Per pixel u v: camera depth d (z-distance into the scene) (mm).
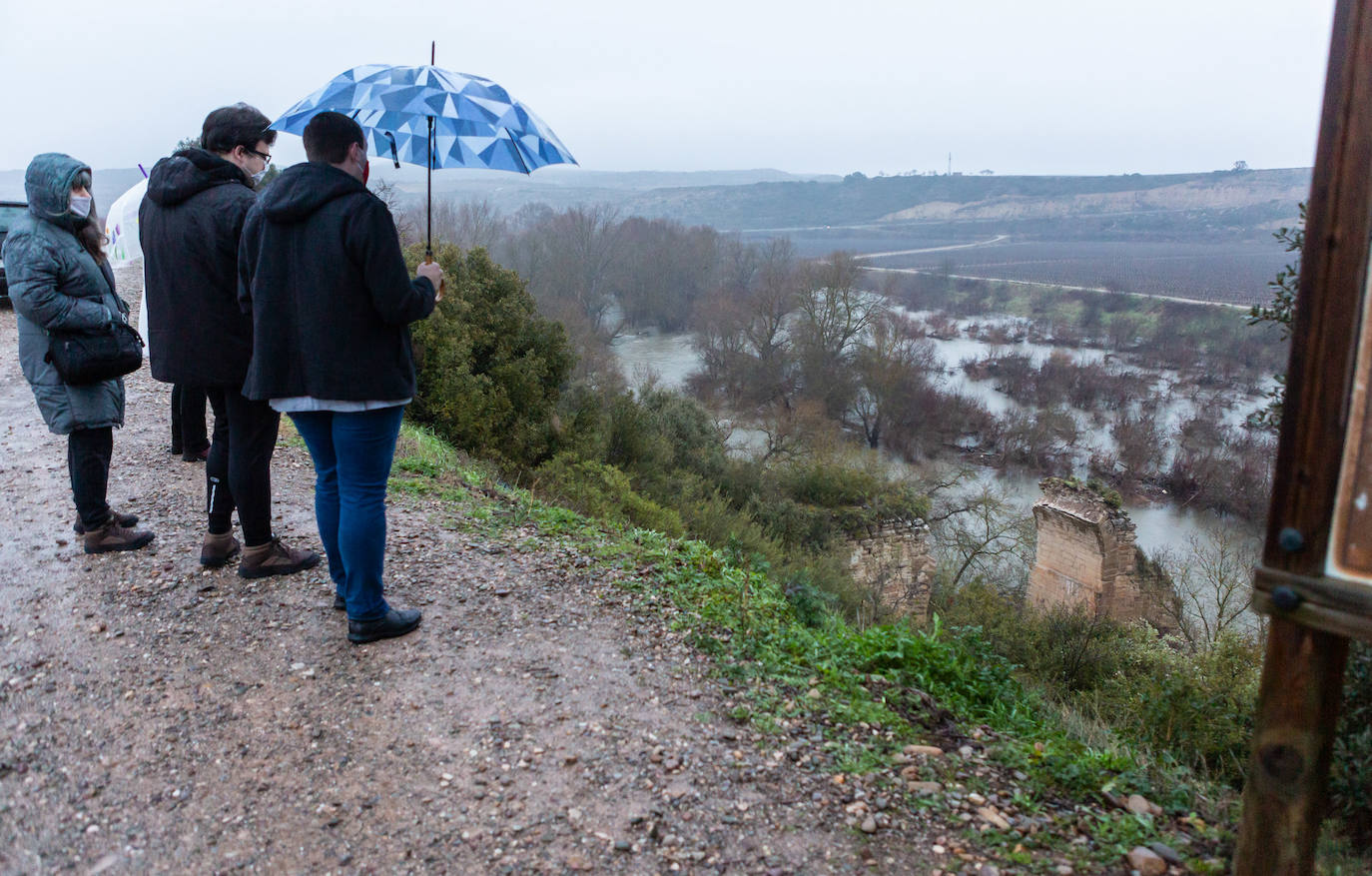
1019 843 2561
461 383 13930
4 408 8023
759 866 2420
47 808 2533
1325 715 1787
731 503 24391
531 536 5219
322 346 3018
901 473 38250
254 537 4039
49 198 3768
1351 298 1576
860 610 7180
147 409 7914
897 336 49250
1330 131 1571
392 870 2346
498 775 2775
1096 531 22078
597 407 21094
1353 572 1637
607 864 2398
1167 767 3557
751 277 85438
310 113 3531
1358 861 2895
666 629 3986
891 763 3004
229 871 2320
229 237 3520
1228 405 57688
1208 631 17875
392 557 4586
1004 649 10055
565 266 75938
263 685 3236
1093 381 63188
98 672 3295
